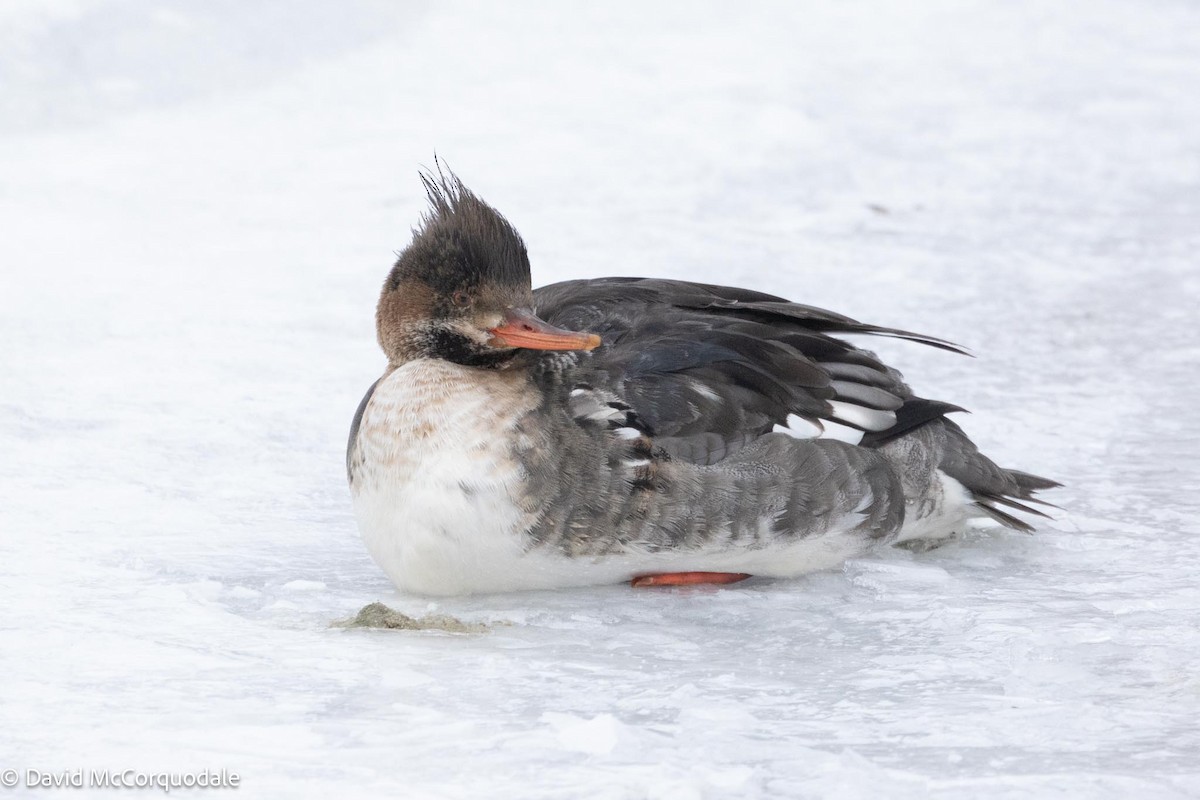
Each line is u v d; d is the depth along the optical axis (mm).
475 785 6023
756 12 34219
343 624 8242
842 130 25438
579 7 33062
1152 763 6387
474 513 8562
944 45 32688
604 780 6078
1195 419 12844
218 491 10609
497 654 7809
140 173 21141
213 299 15812
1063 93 29125
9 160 21422
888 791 6055
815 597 9070
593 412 8883
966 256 18812
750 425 9133
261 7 28984
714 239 19094
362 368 13742
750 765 6301
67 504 10125
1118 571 9508
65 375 13094
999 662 7824
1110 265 18500
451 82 26922
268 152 22531
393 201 20203
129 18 26719
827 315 10086
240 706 6844
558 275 17000
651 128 24719
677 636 8281
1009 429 12516
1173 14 37375
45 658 7410
